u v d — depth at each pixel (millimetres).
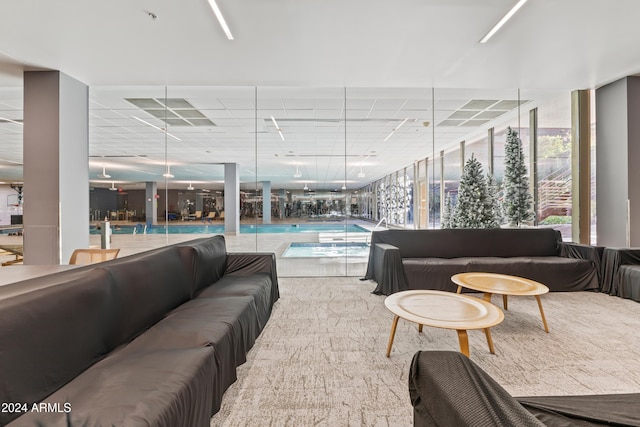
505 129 6844
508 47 3830
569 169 5672
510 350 2617
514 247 4812
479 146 7582
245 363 2414
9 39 3533
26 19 3143
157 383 1360
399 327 3131
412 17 3189
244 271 3738
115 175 14117
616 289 4023
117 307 1851
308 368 2346
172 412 1229
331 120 6809
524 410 927
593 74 4680
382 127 7203
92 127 7234
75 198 4672
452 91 5402
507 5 3004
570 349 2629
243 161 11234
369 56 4043
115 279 1869
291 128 7250
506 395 1020
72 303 1511
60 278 1734
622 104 4883
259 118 6656
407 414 1829
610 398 1355
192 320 2123
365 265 6148
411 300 2643
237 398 1984
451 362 1243
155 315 2232
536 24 3320
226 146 8992
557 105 5824
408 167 10953
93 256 3350
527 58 4129
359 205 14680
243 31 3432
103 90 5180
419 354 1324
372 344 2752
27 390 1222
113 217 14961
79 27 3299
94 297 1658
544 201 6117
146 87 5086
